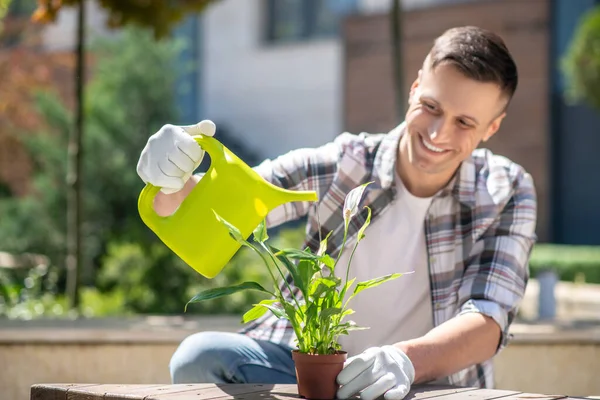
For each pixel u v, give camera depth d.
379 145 2.48
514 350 3.98
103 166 8.58
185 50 14.41
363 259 2.45
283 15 14.62
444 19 11.74
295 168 2.47
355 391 1.81
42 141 8.70
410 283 2.45
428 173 2.28
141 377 3.93
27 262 6.32
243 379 2.31
